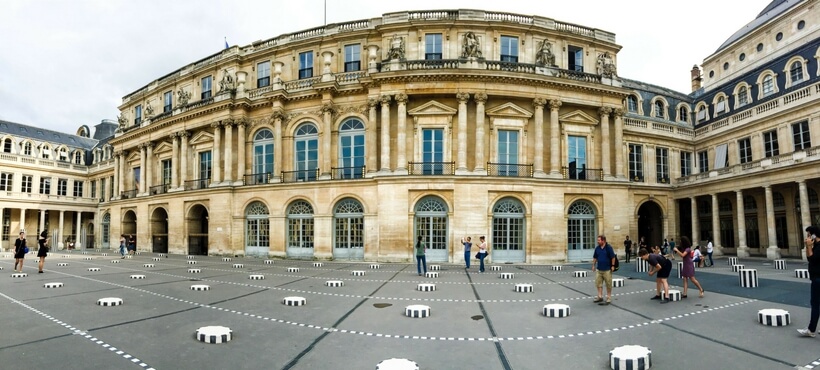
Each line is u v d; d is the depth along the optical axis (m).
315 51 34.12
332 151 31.75
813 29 38.16
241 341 8.27
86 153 62.25
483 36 31.36
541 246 28.61
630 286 16.48
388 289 15.50
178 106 38.97
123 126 47.72
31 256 36.44
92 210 57.91
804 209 27.50
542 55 30.92
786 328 9.42
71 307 11.53
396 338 8.58
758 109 33.56
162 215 41.12
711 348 7.91
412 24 31.19
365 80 30.17
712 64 50.22
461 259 27.64
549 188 29.22
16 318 10.12
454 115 29.77
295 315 10.70
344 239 30.19
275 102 33.00
